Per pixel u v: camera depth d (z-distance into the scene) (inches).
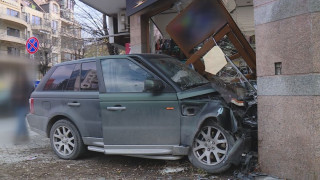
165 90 178.9
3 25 1596.9
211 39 225.6
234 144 162.2
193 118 172.1
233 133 164.2
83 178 173.6
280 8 154.4
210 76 229.8
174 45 403.5
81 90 206.8
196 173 172.6
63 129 217.3
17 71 316.2
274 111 156.7
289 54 150.5
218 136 168.2
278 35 155.3
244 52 247.8
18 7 1791.3
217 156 167.8
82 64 215.5
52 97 221.9
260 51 164.1
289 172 150.2
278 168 154.6
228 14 229.8
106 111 187.5
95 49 989.8
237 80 234.1
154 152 178.4
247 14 379.9
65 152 216.7
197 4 235.1
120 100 184.9
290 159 149.9
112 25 501.7
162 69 189.0
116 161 209.0
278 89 154.9
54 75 233.1
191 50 246.4
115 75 195.3
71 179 172.2
